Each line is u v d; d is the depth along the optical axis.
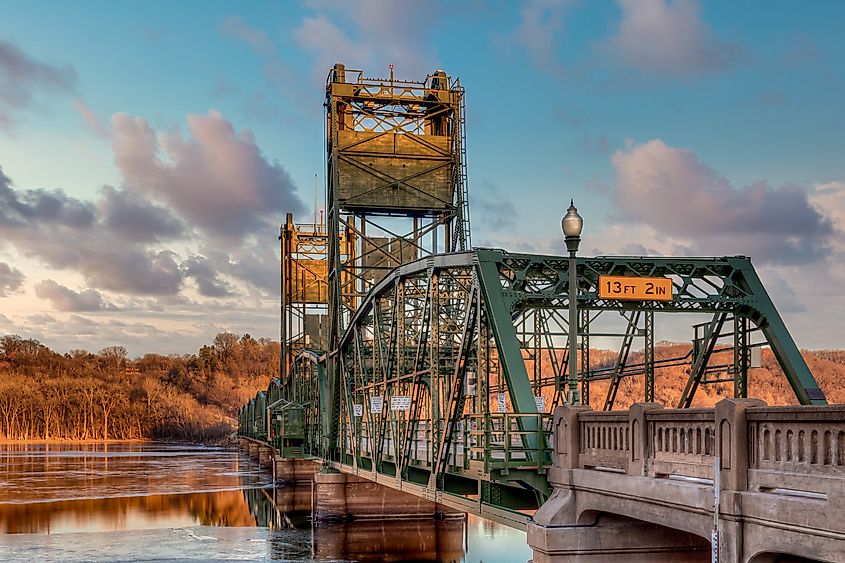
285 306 103.38
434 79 60.25
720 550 14.16
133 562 43.94
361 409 47.53
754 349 32.31
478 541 49.88
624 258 32.69
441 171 59.22
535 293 30.22
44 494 78.31
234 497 75.94
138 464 127.81
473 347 33.81
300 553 46.88
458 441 34.03
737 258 33.53
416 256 60.75
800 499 12.69
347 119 60.62
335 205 57.56
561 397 36.38
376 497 53.62
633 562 19.11
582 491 19.11
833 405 12.15
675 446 16.09
